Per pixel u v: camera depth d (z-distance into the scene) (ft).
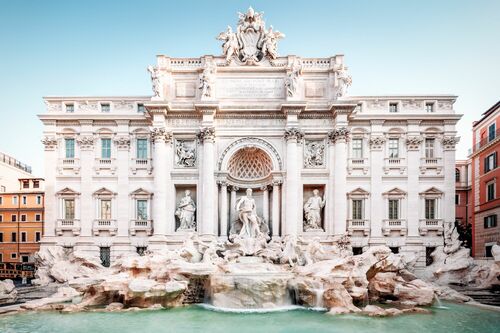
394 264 123.44
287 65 158.61
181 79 159.33
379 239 154.81
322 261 121.08
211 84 155.33
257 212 161.58
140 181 157.48
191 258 128.06
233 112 155.53
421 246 154.20
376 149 158.20
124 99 160.97
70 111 161.68
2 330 85.46
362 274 111.86
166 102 150.51
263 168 161.58
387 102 160.04
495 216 172.65
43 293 124.67
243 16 161.38
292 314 99.60
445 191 156.15
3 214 223.51
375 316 96.94
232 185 158.30
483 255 184.44
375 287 119.34
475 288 130.93
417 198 156.35
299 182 154.40
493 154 175.63
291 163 151.64
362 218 156.97
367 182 157.69
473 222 196.13
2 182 229.04
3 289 114.11
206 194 150.51
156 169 152.87
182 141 157.79
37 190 232.32
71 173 158.61
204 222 149.38
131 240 155.02
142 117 158.40
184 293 110.83
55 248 151.02
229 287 108.88
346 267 114.83
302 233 152.35
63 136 160.04
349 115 154.40
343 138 153.28
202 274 112.27
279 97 158.61
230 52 158.40
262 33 160.25
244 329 86.33
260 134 155.74
